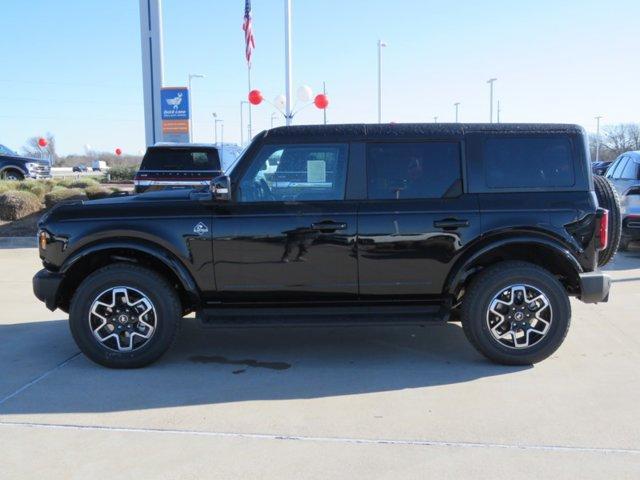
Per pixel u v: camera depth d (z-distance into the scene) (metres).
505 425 3.89
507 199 4.91
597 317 6.47
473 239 4.87
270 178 4.95
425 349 5.51
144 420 4.00
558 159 5.00
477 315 4.93
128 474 3.31
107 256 5.08
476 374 4.84
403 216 4.86
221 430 3.85
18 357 5.28
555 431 3.80
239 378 4.79
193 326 6.30
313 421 3.98
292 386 4.62
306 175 4.95
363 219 4.86
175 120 19.42
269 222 4.86
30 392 4.48
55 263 4.92
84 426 3.91
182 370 4.97
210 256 4.87
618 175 11.00
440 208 4.87
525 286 4.89
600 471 3.32
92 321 4.92
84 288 4.86
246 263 4.88
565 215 4.87
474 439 3.70
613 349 5.41
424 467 3.37
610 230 5.29
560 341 4.94
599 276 4.95
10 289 8.05
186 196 5.35
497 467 3.37
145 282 4.87
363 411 4.14
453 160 4.96
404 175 4.96
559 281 5.04
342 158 4.94
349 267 4.90
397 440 3.70
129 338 4.94
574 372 4.85
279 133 4.94
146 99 19.89
